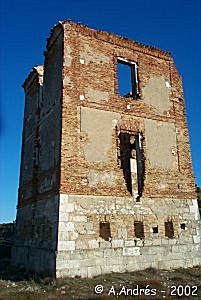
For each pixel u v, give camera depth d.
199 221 15.52
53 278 11.31
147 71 16.62
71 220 12.25
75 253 11.88
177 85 17.52
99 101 14.55
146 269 13.11
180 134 16.64
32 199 16.47
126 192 13.96
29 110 20.31
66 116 13.52
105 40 15.70
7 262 19.97
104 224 13.17
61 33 15.08
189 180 16.03
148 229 13.95
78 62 14.59
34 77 19.69
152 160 15.22
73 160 13.09
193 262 14.57
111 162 13.99
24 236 17.06
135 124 15.27
